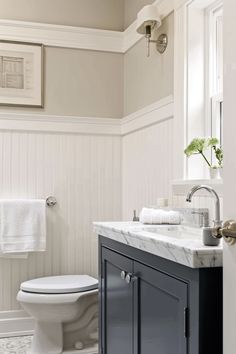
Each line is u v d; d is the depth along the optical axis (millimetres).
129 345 1783
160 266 1501
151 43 2729
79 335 2768
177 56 2311
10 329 3002
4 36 3035
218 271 1274
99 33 3227
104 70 3258
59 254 3137
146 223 2084
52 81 3146
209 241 1327
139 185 2918
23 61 3074
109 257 2051
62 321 2646
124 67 3277
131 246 1751
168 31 2494
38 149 3105
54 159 3137
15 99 3051
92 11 3246
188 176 2215
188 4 2225
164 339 1473
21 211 2953
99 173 3230
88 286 2633
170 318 1433
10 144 3049
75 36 3184
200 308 1256
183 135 2229
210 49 2223
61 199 3148
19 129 3061
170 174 2438
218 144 2150
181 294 1355
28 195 3076
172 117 2408
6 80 3039
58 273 3133
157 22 2514
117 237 1877
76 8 3215
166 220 2053
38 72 3098
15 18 3078
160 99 2578
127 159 3164
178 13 2311
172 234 1906
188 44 2238
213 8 2207
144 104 2857
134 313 1726
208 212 1931
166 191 2490
